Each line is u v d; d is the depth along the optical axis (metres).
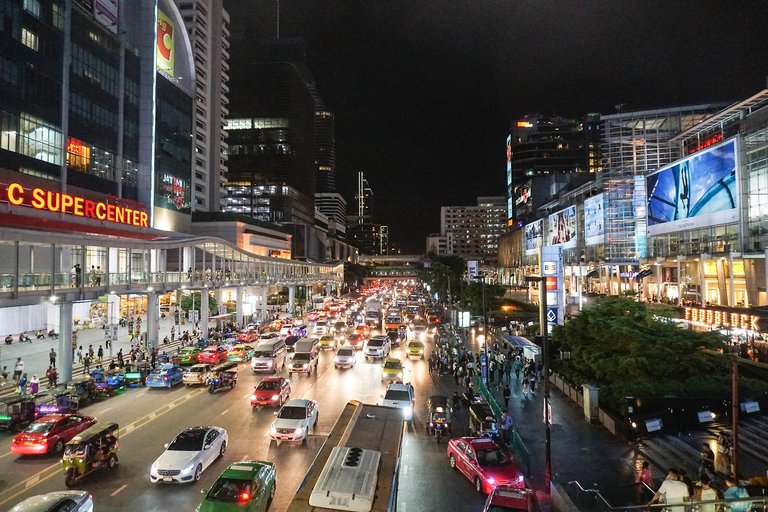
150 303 48.34
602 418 25.78
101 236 45.09
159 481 17.91
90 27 65.31
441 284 102.88
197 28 109.88
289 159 170.38
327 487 12.30
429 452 22.41
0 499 16.94
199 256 90.00
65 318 35.03
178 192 88.88
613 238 82.69
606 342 29.89
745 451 20.41
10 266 51.31
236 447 21.94
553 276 40.84
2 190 47.22
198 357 42.16
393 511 13.34
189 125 94.25
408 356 45.56
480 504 16.98
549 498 17.52
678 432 23.17
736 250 55.75
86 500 14.63
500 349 49.66
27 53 53.78
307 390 33.06
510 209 193.62
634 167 93.19
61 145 58.97
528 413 28.22
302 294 113.94
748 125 55.81
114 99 70.62
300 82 184.00
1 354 45.81
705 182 61.38
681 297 66.50
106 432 19.48
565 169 183.38
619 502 16.86
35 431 21.11
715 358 27.38
